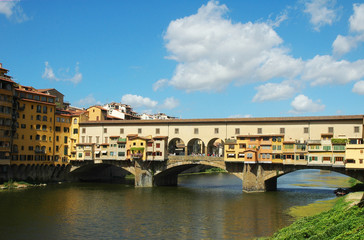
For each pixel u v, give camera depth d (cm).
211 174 14938
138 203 7150
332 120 8244
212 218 5812
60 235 4881
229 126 9225
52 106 10512
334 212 4991
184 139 9681
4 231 5062
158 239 4681
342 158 7719
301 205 6794
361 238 3222
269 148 8544
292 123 8625
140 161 9750
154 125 10062
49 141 10356
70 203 7106
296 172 16012
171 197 7906
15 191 8475
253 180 8638
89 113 11975
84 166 10794
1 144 8788
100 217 5916
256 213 6138
